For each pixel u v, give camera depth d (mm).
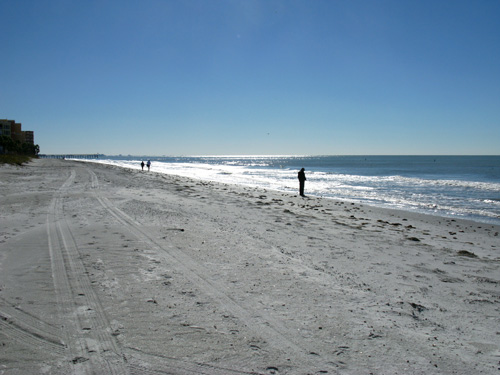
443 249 8625
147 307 4379
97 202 13672
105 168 52406
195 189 23031
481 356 3562
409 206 19219
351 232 10172
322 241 8680
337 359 3389
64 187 19844
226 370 3145
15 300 4496
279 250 7516
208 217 11438
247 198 18750
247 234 9031
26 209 11773
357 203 18859
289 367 3225
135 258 6410
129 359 3262
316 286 5387
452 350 3658
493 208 18719
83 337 3629
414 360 3426
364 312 4512
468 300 5141
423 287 5613
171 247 7289
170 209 12641
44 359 3234
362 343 3713
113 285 5074
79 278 5312
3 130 115750
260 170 70438
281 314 4336
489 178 44625
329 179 41469
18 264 5926
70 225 9211
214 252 7066
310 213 14047
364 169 73188
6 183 21734
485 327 4266
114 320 4012
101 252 6715
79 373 3037
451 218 14836
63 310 4242
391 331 4020
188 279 5445
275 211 13906
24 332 3713
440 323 4324
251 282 5430
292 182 37062
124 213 11266
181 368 3148
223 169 75125
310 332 3904
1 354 3297
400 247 8516
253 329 3922
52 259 6230
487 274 6551
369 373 3176
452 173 56625
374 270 6418
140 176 36062
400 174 54000
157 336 3686
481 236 11180
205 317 4168
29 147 126312
